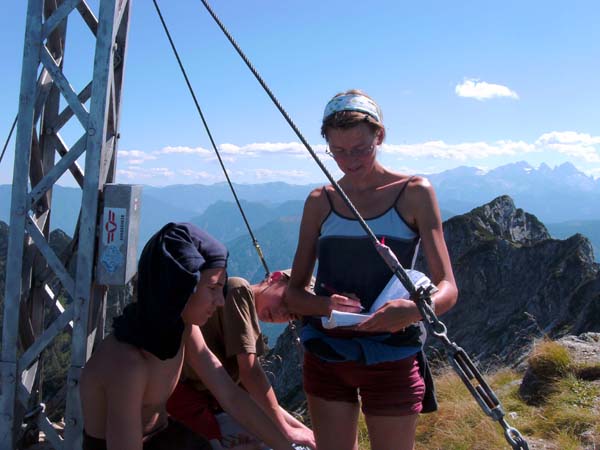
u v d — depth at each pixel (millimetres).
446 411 3514
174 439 1536
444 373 4957
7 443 2234
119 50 2303
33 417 2371
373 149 1553
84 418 1419
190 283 1304
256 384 1884
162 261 1307
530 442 2930
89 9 2180
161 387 1438
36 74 2156
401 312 1437
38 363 2408
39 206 2395
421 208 1561
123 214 2139
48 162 2455
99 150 2131
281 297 1944
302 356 1916
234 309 1874
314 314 1628
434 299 1439
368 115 1519
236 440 1849
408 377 1568
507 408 3602
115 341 1378
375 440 1596
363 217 1609
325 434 1647
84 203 2143
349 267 1604
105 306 2303
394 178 1625
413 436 1606
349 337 1599
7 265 2207
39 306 2447
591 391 3406
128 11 2303
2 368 2219
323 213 1688
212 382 1671
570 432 2965
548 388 3633
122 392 1333
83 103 2281
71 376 2174
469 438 3131
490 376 5000
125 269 2145
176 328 1358
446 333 1304
